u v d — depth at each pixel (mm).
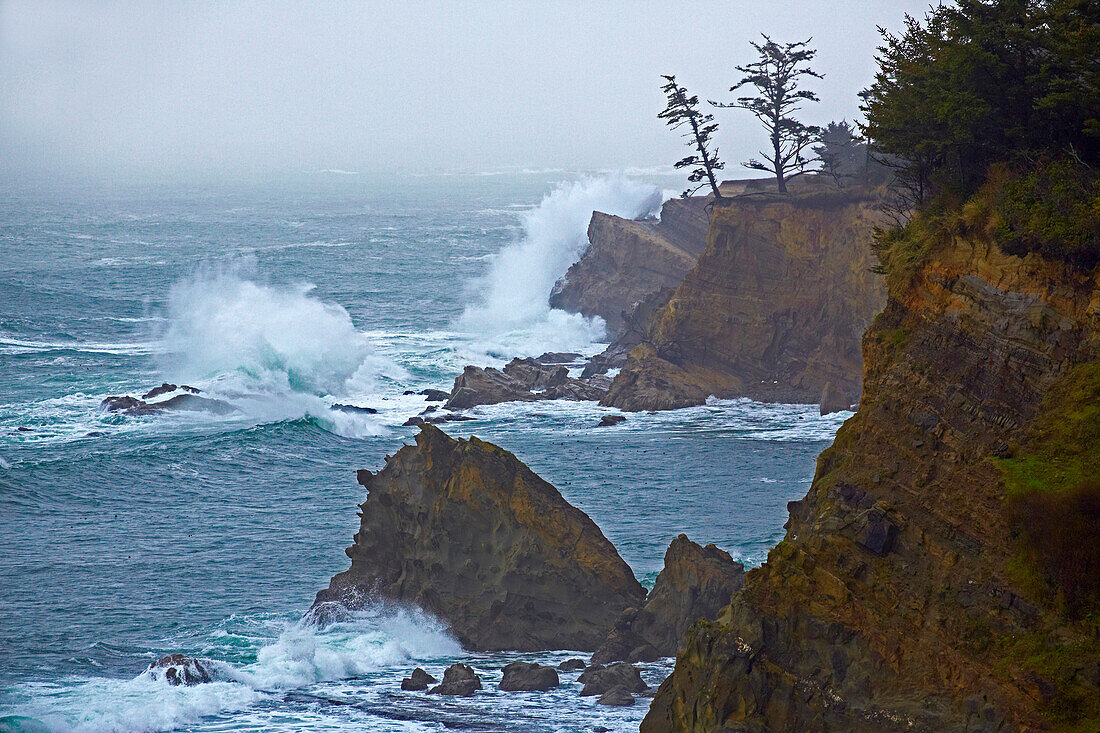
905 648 38844
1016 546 38656
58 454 120125
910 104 55188
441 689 60969
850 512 43094
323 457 122125
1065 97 47250
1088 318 41281
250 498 105812
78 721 57781
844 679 39375
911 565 40594
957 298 45312
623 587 68688
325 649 67500
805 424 131875
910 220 53500
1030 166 48562
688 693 41906
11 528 95188
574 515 70812
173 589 80188
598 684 59969
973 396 42969
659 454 118500
